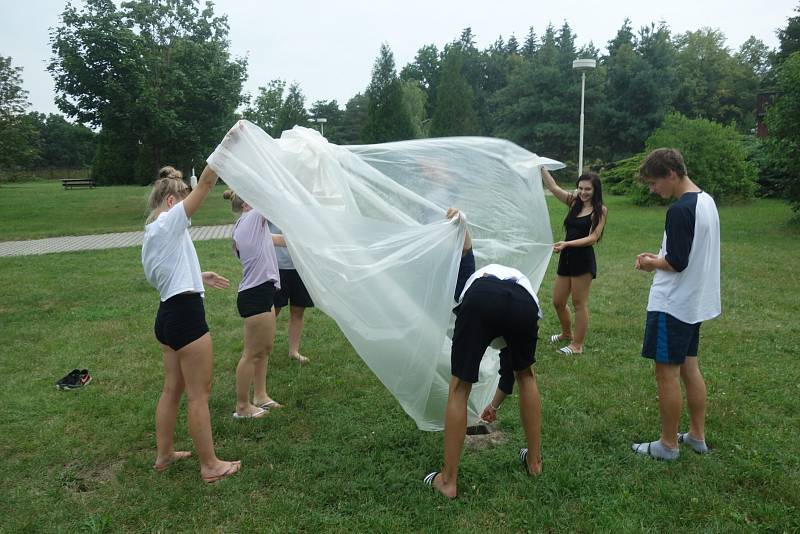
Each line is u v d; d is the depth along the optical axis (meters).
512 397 4.21
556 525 2.76
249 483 3.16
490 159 4.19
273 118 44.00
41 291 7.99
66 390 4.53
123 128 18.75
